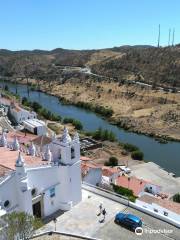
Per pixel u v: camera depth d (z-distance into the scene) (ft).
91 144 447.83
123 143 477.36
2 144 214.48
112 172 299.38
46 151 193.57
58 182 192.03
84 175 261.24
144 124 579.07
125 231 176.76
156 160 427.33
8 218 135.64
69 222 183.52
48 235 158.10
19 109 538.88
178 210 222.07
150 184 292.61
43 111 631.56
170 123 572.92
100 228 179.11
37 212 183.52
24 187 164.14
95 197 209.87
